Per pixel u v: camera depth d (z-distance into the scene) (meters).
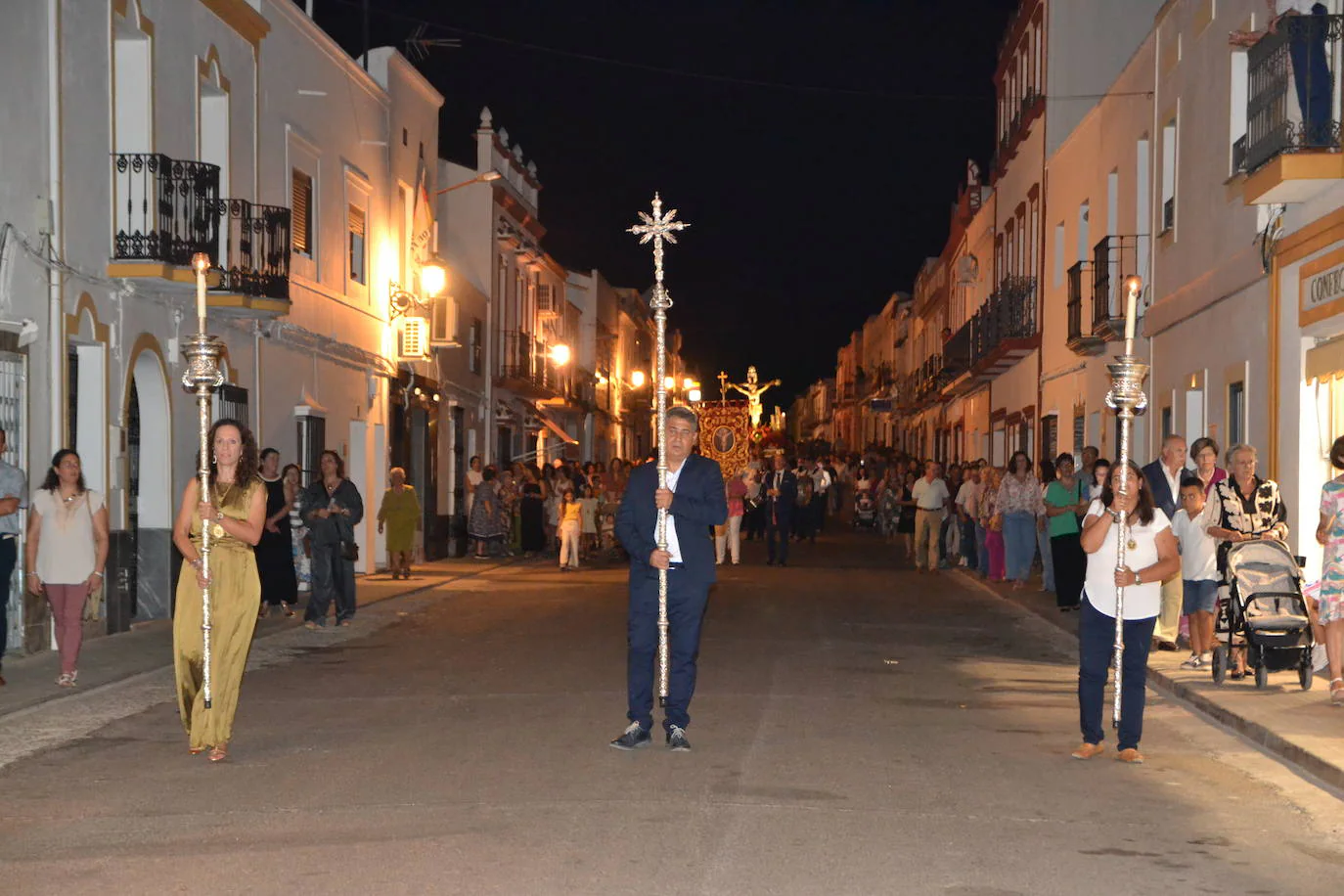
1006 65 37.72
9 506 12.08
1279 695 11.60
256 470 9.46
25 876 6.45
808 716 10.84
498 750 9.41
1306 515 14.77
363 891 6.21
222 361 19.69
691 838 7.12
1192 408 19.42
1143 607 9.34
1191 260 19.14
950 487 29.81
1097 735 9.53
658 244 10.00
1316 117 13.85
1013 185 35.66
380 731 10.16
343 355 25.09
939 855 6.90
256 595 9.36
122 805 7.86
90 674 12.93
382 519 24.58
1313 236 14.49
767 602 20.58
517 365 38.75
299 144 23.09
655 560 9.29
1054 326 29.91
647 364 79.56
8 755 9.34
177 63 18.36
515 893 6.19
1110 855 6.99
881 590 22.77
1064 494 18.88
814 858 6.80
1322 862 6.96
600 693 11.96
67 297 15.34
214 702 9.12
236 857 6.77
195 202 17.59
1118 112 23.89
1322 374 14.30
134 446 17.94
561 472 32.41
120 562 16.36
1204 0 18.53
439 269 29.31
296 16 22.66
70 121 15.59
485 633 16.53
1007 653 14.93
